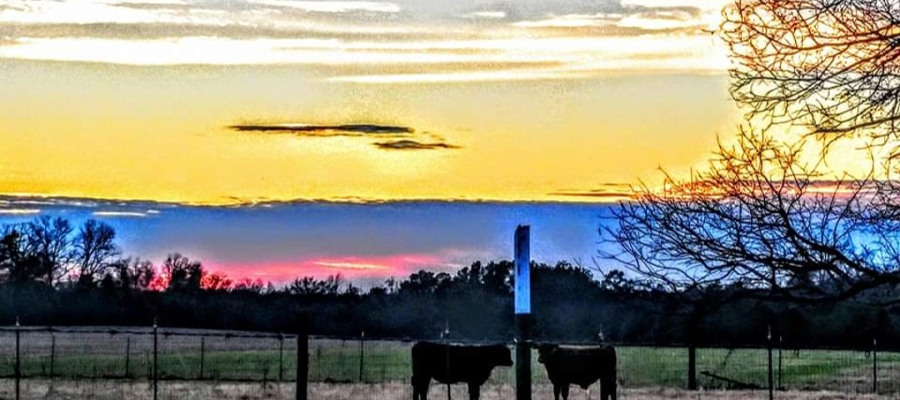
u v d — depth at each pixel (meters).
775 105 15.27
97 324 72.94
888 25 14.68
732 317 26.81
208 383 33.72
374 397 29.77
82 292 73.56
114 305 72.75
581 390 32.75
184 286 69.19
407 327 45.69
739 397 29.77
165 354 52.09
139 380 35.06
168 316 69.62
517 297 19.47
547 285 32.16
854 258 15.15
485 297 41.25
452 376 28.70
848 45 14.81
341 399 28.98
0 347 57.84
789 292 15.51
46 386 31.77
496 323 40.56
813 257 15.09
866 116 15.01
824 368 43.94
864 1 14.77
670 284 15.73
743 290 15.61
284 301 58.78
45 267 73.75
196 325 68.94
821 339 27.47
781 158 15.37
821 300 15.39
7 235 73.62
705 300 15.77
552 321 32.19
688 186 15.49
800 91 15.09
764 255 15.17
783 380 37.34
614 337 28.72
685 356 48.09
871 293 16.17
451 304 42.97
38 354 52.00
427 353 28.56
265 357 49.62
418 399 28.84
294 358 49.22
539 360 28.52
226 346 58.66
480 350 28.86
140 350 55.50
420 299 45.06
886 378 38.34
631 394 30.77
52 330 26.70
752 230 15.16
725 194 15.31
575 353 28.23
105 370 41.31
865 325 26.44
